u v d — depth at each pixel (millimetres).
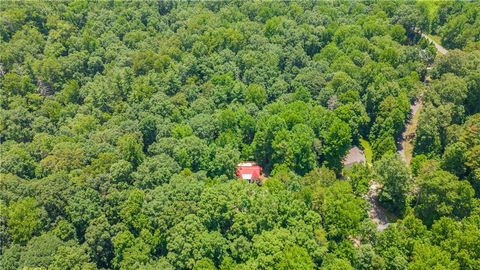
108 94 176875
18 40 195375
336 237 123625
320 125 164125
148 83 180875
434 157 150750
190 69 193250
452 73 173000
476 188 137500
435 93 166625
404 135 173375
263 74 190625
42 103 174500
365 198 142375
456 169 140625
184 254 114875
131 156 141875
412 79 184125
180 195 126750
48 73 185125
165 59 195625
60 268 110312
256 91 179125
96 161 136875
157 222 122125
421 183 131875
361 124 171375
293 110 166000
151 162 140000
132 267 112250
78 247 116250
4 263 111875
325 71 196250
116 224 123312
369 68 183750
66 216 125500
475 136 142500
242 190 129750
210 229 123250
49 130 161625
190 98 179875
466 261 111500
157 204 124250
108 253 122188
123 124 158250
